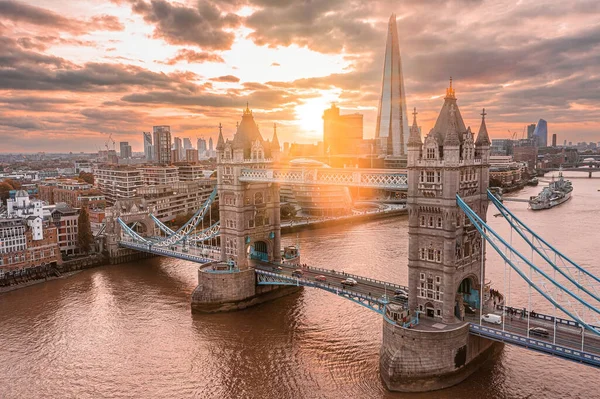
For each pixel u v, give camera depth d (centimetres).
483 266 9888
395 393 8506
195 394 8694
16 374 9562
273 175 12275
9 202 18125
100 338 11181
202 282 12950
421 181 9231
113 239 18838
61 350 10594
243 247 13488
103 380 9262
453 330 8525
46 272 16700
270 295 13638
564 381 8719
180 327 11750
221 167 13688
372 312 12369
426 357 8500
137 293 14688
